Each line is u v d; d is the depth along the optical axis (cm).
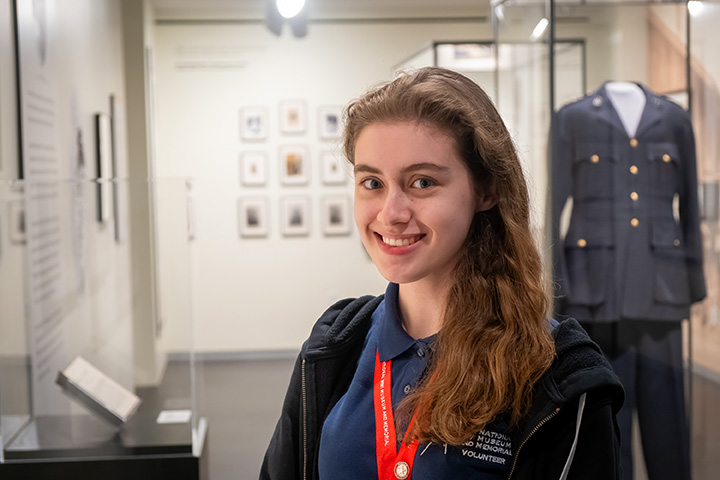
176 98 697
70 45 414
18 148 315
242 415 519
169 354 290
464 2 697
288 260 714
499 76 364
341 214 713
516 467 90
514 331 93
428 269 93
